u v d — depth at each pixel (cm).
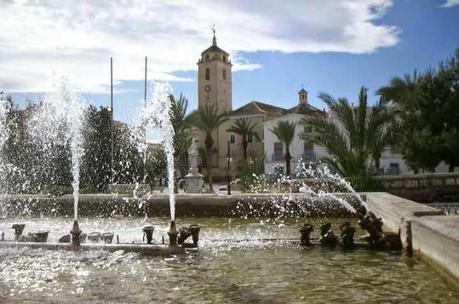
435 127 3084
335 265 897
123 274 837
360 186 2250
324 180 2295
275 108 7262
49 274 836
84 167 3625
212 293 714
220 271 857
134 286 757
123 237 1298
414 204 1192
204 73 7662
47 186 2866
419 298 676
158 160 3419
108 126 3806
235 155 6606
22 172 3014
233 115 6700
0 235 1375
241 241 1159
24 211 2064
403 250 1012
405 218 1004
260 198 1848
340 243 1091
